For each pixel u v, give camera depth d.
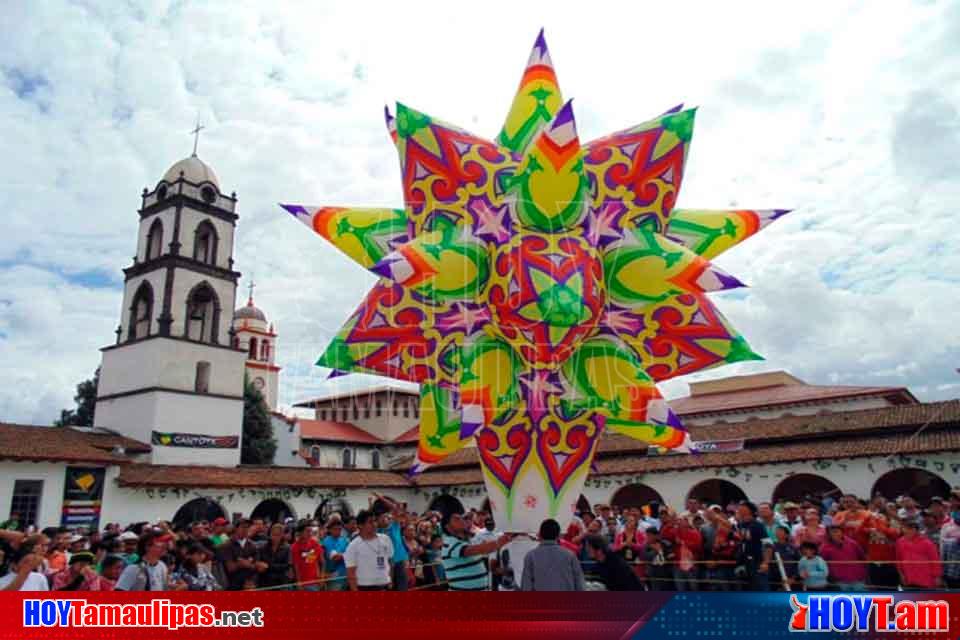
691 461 26.12
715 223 8.41
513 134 8.56
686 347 8.07
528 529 8.11
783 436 25.50
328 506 32.56
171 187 36.34
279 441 41.12
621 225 8.05
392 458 44.94
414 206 8.27
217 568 9.68
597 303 7.55
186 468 29.33
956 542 9.20
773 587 9.41
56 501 24.59
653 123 8.19
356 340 8.07
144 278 35.25
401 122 8.15
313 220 8.42
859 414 25.53
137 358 33.22
